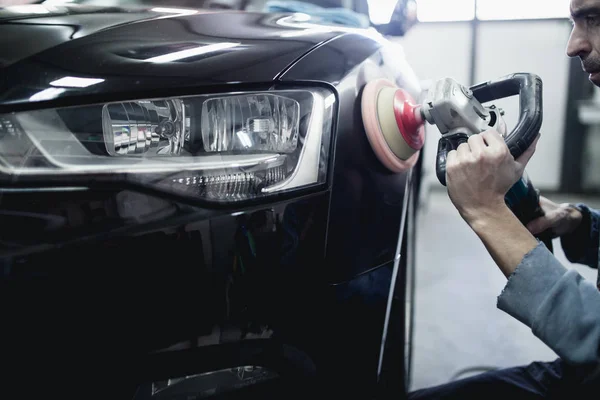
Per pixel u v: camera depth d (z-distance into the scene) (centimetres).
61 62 65
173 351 64
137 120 64
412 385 138
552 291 57
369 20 138
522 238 60
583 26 62
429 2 386
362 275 77
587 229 94
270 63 71
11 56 65
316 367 74
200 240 63
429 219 309
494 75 389
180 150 66
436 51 395
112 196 61
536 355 155
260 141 69
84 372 61
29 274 58
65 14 85
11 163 59
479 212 62
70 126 62
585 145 381
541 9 371
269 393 73
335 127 73
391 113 79
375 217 80
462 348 159
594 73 63
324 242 71
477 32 385
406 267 105
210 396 71
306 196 70
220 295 65
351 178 75
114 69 65
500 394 97
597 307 57
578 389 62
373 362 83
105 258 60
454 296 198
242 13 92
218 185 65
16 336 59
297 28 84
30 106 61
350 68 78
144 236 61
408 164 84
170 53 69
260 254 66
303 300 70
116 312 61
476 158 61
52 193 59
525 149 64
